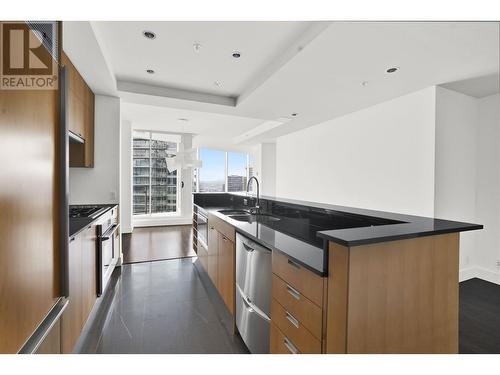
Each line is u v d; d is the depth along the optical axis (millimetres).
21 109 894
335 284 1029
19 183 876
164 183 7254
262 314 1606
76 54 2252
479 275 3357
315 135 5180
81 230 1754
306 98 3412
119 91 3201
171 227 6664
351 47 2102
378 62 2369
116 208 3359
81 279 1806
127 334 2010
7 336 796
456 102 3152
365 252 1009
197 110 4012
